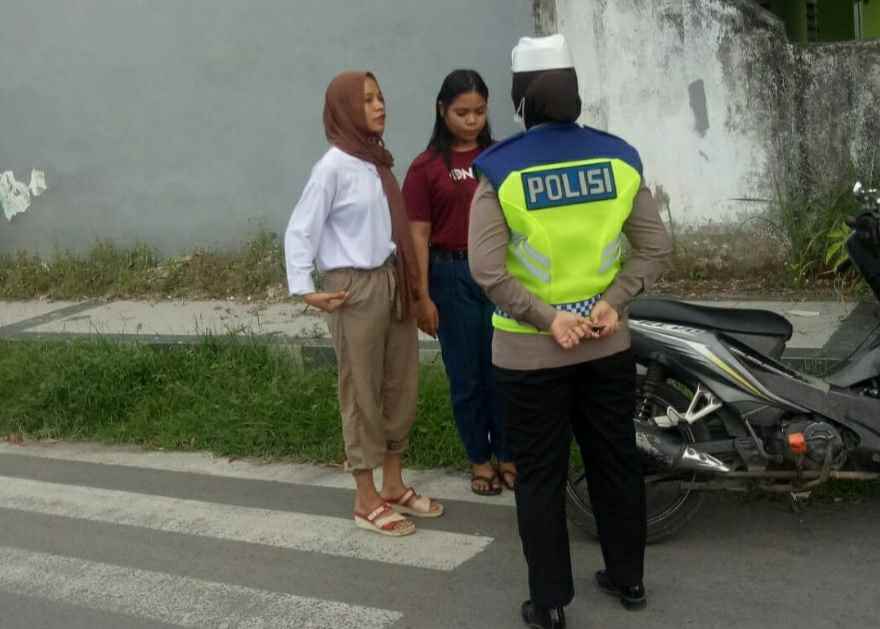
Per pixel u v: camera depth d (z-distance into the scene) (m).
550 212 3.42
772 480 4.15
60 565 4.47
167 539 4.70
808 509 4.54
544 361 3.48
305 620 3.89
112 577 4.34
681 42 7.02
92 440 6.21
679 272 7.27
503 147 3.47
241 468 5.61
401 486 4.79
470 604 3.95
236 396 6.16
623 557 3.75
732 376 4.05
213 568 4.38
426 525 4.70
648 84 7.14
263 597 4.09
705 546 4.27
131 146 9.04
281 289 8.29
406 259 4.46
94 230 9.31
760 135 6.98
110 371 6.48
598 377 3.57
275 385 6.18
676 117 7.13
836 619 3.67
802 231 6.93
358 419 4.52
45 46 9.12
